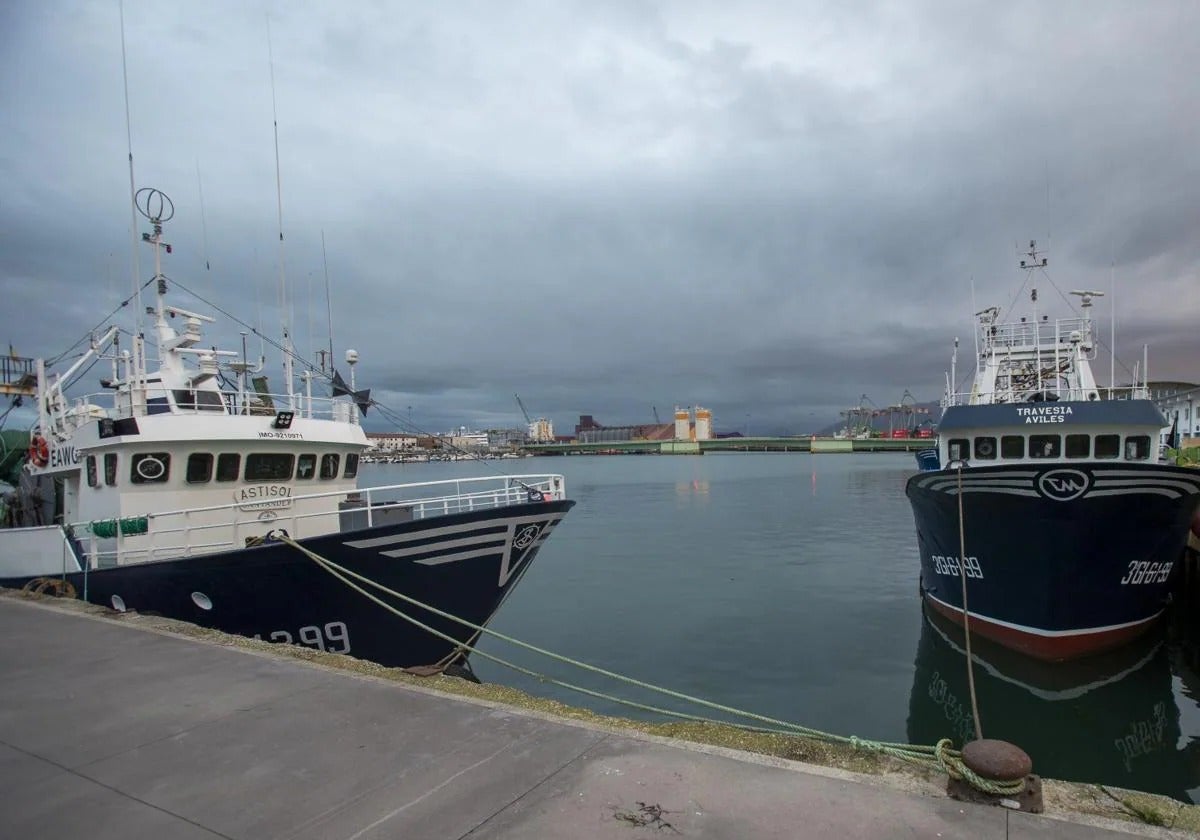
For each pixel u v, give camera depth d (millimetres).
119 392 12844
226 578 10688
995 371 20781
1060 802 4352
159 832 4191
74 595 12336
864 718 12281
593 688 13773
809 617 19156
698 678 14305
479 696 6840
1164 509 13805
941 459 16953
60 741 5586
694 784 4543
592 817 4148
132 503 11867
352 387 15438
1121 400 15555
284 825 4219
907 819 4062
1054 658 14367
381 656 11305
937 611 17672
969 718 12438
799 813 4148
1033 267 20516
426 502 13086
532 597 22078
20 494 18438
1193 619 18766
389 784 4684
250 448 12594
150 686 6852
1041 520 13586
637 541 34844
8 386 18656
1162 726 12250
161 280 14289
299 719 5887
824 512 47750
